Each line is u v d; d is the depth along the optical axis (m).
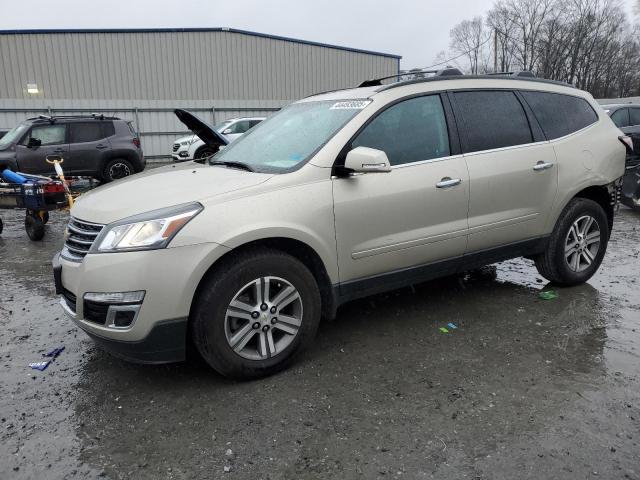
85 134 13.07
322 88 29.77
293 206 3.22
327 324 4.11
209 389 3.18
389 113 3.70
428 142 3.82
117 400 3.09
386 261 3.66
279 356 3.29
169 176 3.71
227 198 3.09
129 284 2.85
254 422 2.84
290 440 2.68
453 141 3.92
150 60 26.58
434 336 3.85
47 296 5.01
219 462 2.52
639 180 8.28
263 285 3.17
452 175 3.83
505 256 4.34
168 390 3.19
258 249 3.18
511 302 4.49
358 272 3.56
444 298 4.61
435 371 3.34
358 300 4.59
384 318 4.20
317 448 2.61
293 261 3.25
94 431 2.79
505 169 4.09
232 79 27.88
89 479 2.42
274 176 3.30
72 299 3.17
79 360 3.62
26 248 7.20
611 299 4.52
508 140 4.20
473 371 3.32
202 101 24.88
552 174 4.36
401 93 3.79
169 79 26.98
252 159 3.82
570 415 2.81
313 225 3.28
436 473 2.40
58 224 8.98
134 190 3.41
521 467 2.43
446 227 3.86
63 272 3.24
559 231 4.55
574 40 52.22
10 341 3.95
